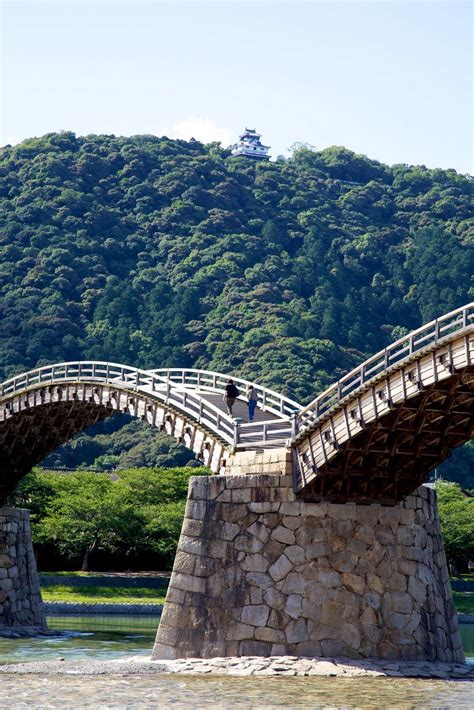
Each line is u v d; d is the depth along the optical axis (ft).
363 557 212.02
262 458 219.00
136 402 269.44
